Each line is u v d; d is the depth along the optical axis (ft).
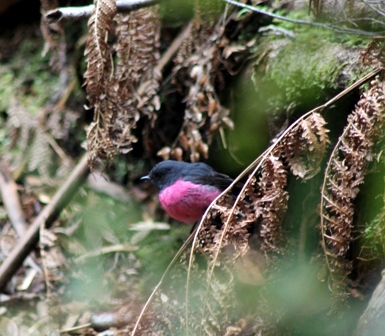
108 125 19.99
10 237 28.53
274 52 23.53
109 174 31.81
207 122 26.81
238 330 20.79
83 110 32.73
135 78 22.81
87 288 26.17
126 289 26.13
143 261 27.99
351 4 20.57
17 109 32.83
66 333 23.56
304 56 22.48
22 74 34.73
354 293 20.58
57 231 28.02
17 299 25.80
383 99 17.07
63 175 30.81
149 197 31.27
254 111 25.18
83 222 29.35
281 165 16.94
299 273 19.51
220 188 24.79
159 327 18.10
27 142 32.27
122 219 30.09
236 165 27.78
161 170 25.31
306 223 21.53
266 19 25.00
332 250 17.62
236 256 17.11
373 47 17.71
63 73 33.04
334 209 16.97
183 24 27.35
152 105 26.48
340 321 19.69
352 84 19.26
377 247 19.16
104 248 28.55
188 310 17.11
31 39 35.53
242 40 25.38
